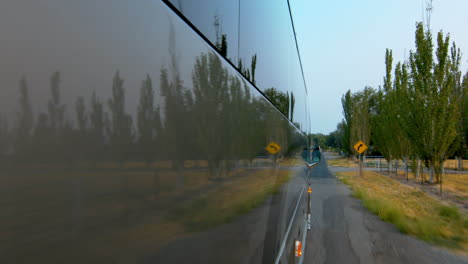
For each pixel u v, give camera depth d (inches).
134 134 35.9
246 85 87.6
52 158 26.2
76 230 28.3
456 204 562.6
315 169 1583.4
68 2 28.5
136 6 37.5
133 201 35.5
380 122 1391.5
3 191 23.1
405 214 434.3
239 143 78.5
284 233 146.9
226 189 67.6
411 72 791.7
